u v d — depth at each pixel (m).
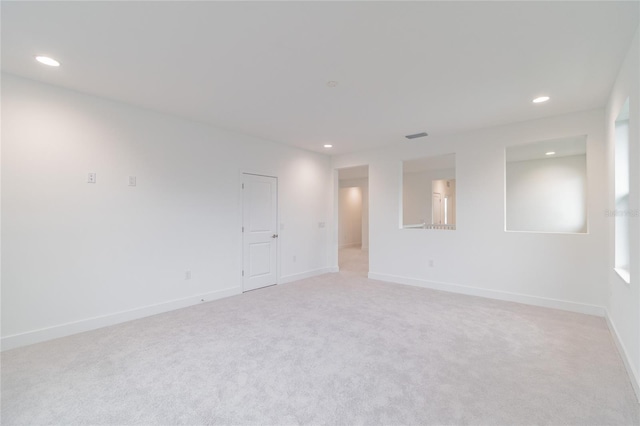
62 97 3.02
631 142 2.16
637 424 1.72
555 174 6.58
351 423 1.76
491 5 1.80
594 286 3.55
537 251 3.93
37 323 2.87
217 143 4.37
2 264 2.71
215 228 4.35
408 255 5.18
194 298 4.07
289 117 3.88
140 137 3.58
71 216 3.08
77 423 1.76
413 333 3.03
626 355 2.33
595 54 2.33
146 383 2.17
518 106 3.45
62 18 1.93
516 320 3.38
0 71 2.68
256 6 1.81
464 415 1.81
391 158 5.41
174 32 2.09
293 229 5.57
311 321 3.39
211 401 1.96
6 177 2.73
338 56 2.41
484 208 4.35
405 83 2.87
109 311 3.32
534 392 2.03
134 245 3.53
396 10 1.85
